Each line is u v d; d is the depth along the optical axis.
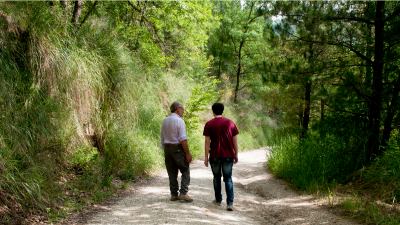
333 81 11.07
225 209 7.86
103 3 15.15
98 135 10.49
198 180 11.16
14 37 8.27
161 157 13.20
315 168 10.78
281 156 13.65
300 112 17.47
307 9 10.64
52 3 10.84
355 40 10.87
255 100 37.19
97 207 7.28
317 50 11.91
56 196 7.07
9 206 6.00
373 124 10.51
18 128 7.13
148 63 16.36
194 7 16.61
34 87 8.11
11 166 6.24
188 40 19.66
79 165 9.09
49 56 8.69
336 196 8.86
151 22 16.47
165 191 9.18
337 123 11.15
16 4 8.41
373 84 10.38
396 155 9.34
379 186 9.16
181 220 6.48
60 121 8.52
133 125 12.00
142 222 6.31
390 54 10.30
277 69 11.62
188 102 17.92
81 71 9.38
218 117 7.96
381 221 6.69
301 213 7.72
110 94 11.05
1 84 7.22
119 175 10.12
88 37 10.83
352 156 10.90
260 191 10.61
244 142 29.12
